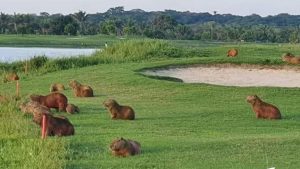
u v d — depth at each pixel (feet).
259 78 142.51
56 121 68.74
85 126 78.48
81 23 595.06
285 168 52.95
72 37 517.96
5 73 153.79
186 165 54.19
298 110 96.89
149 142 64.80
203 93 112.68
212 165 54.13
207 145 62.44
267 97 110.22
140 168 53.42
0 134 64.95
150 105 102.68
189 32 540.93
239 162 55.16
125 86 122.42
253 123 83.51
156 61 164.25
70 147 61.67
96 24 602.44
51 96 91.97
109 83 126.52
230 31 531.50
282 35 530.27
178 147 61.82
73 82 114.21
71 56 175.22
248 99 89.10
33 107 74.38
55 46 444.14
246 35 524.52
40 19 601.62
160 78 135.23
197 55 185.37
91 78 134.41
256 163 54.80
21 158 55.16
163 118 87.35
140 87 120.47
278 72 148.77
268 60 155.33
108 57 175.22
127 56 179.52
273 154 58.18
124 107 85.87
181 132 73.87
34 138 62.75
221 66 153.58
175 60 159.74
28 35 543.80
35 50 375.86
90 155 58.18
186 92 114.11
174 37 529.86
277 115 87.66
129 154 57.82
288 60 154.40
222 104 103.04
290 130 77.30
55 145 59.26
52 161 52.95
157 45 186.91
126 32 506.89
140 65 152.56
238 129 77.61
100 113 91.76
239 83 136.56
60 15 590.14
